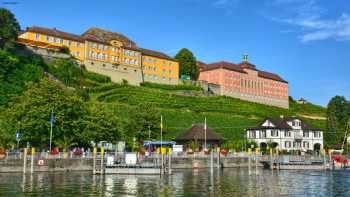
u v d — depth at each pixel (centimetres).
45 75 13525
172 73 19138
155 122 12088
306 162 10038
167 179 6769
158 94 16375
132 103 14475
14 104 9462
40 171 7594
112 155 8206
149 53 18775
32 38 15550
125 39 19788
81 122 9031
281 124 13950
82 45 16500
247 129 14038
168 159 8262
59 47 15750
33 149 7425
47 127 8512
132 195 4894
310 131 14550
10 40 13900
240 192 5250
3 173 7244
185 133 12231
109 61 17012
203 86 19638
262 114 17388
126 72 17475
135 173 7612
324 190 5559
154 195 4912
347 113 17012
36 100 8669
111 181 6328
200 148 11238
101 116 9638
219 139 12144
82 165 8094
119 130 10188
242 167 10038
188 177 7188
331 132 15912
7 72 12394
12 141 8694
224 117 15600
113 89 15450
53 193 4925
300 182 6581
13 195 4728
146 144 10550
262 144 13612
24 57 14138
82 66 16188
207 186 5831
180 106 15550
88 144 9381
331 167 10106
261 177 7381
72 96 9281
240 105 18200
